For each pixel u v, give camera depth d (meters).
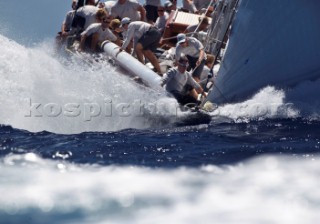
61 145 36.44
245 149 35.69
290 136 40.12
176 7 62.59
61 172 29.00
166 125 44.19
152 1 62.47
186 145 37.31
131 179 26.84
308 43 47.62
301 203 23.23
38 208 23.22
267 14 46.22
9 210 23.12
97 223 22.16
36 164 31.02
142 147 36.50
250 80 46.94
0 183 26.11
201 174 28.14
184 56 45.38
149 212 22.72
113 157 33.66
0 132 40.06
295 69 47.47
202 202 23.55
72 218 22.53
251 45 46.44
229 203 23.39
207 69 48.88
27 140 37.84
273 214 22.30
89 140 38.16
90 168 30.44
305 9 46.91
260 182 26.11
